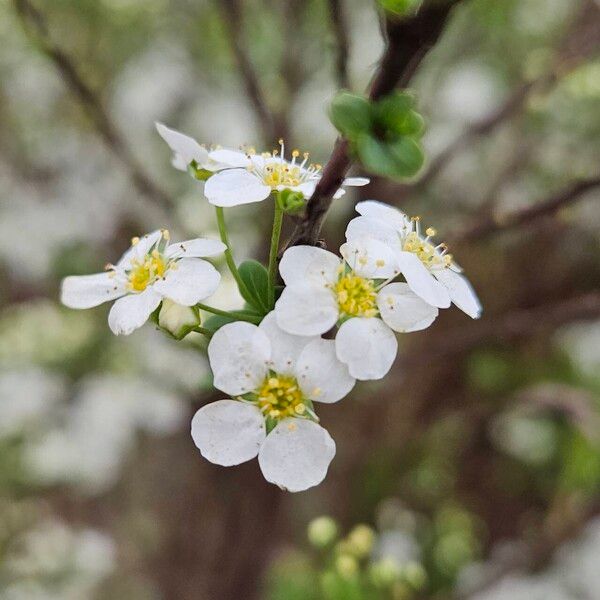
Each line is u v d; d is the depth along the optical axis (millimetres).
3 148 216
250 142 200
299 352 93
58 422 227
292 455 93
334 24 121
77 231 210
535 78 155
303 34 170
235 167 97
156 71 203
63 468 229
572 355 230
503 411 233
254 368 93
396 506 256
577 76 155
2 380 227
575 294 224
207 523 233
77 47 187
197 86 207
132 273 97
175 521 243
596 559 222
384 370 92
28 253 215
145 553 249
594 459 214
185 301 94
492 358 230
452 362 230
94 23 189
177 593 240
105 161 205
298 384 93
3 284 251
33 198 216
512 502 260
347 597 132
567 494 236
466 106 197
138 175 156
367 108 84
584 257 219
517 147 187
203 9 186
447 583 248
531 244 219
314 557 240
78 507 276
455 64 193
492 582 237
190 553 238
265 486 225
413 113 84
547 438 241
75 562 258
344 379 93
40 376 228
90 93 140
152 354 214
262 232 169
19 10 131
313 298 92
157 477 248
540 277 223
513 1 173
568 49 151
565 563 228
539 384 221
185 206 189
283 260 92
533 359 234
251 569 231
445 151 156
